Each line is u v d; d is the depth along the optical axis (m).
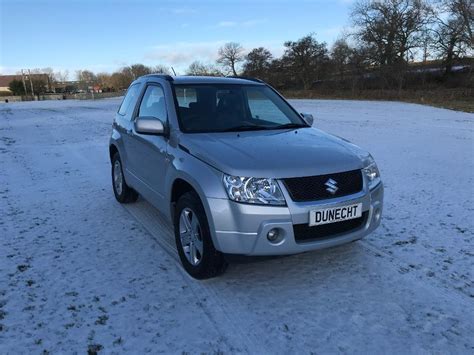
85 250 4.53
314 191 3.44
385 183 7.23
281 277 3.94
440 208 5.84
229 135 4.14
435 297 3.58
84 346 3.00
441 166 8.68
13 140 13.32
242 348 2.96
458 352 2.92
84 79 115.12
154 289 3.73
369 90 52.94
